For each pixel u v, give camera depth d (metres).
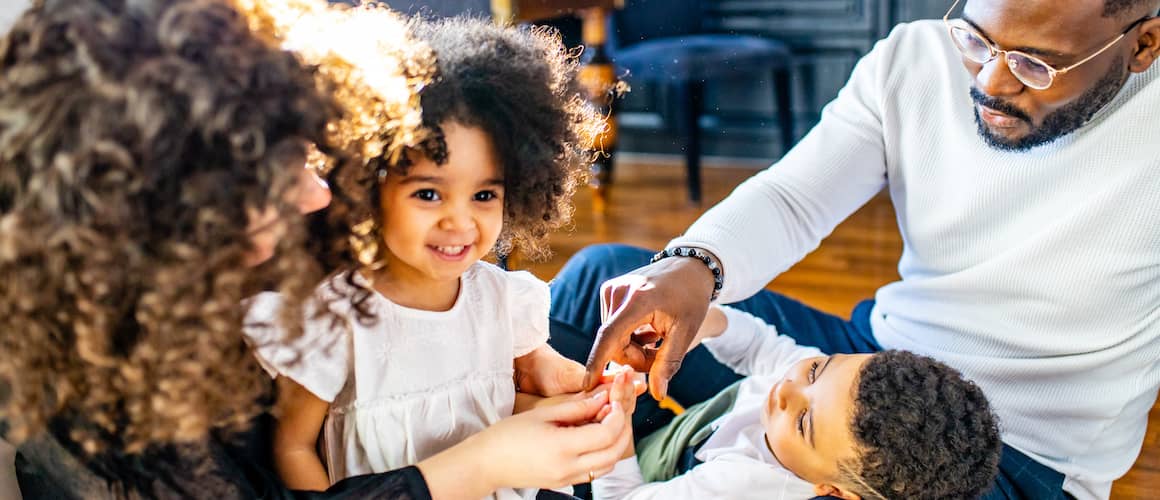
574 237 3.21
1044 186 1.24
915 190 1.37
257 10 0.79
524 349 1.10
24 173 0.65
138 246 0.65
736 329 1.44
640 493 1.24
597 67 3.10
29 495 0.91
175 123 0.64
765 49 3.43
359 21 0.90
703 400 1.54
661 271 1.21
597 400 1.01
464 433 1.01
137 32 0.65
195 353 0.70
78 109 0.63
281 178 0.67
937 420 1.15
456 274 0.95
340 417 0.96
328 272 0.88
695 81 3.43
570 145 1.02
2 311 0.68
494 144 0.93
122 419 0.78
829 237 3.19
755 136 4.04
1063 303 1.24
